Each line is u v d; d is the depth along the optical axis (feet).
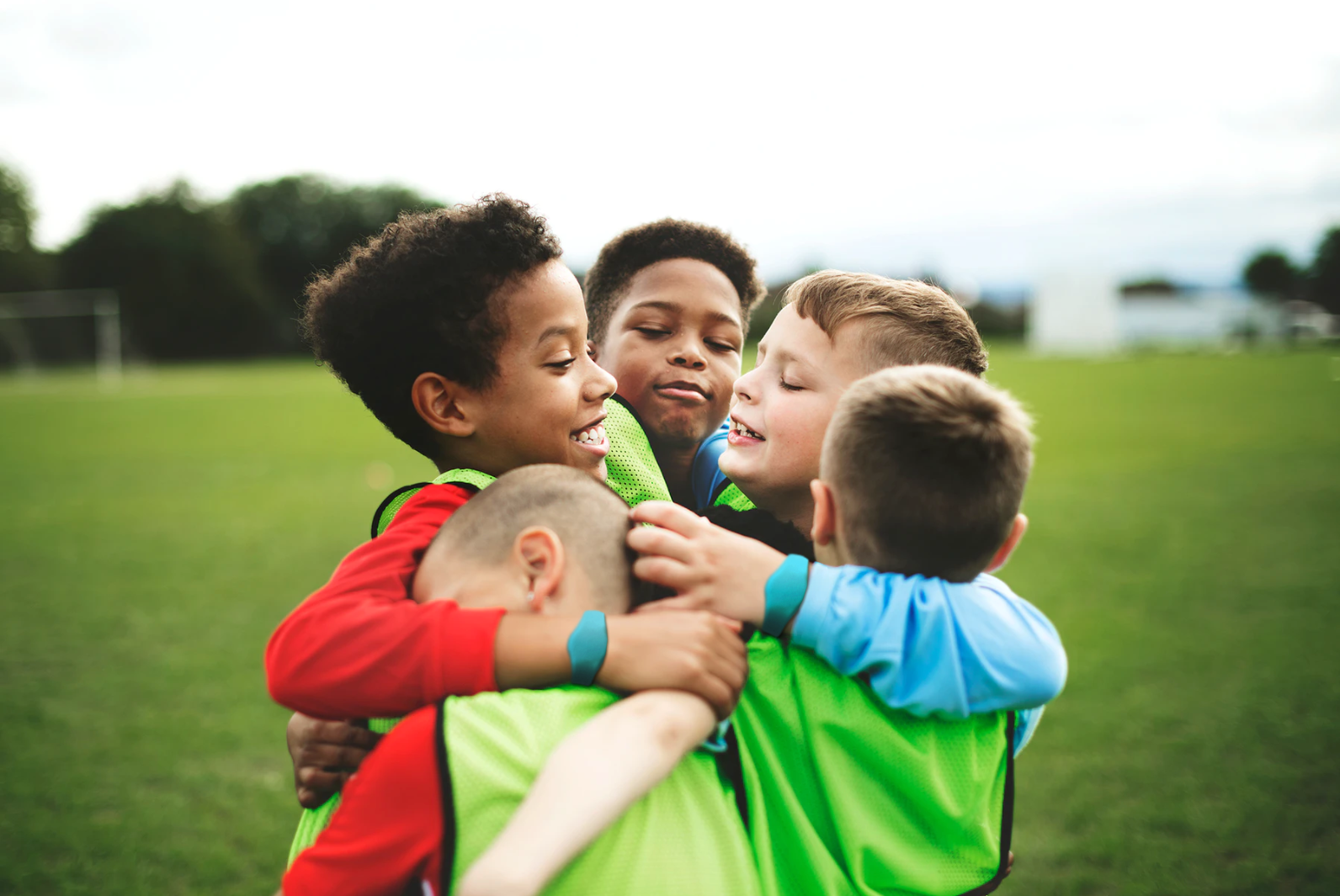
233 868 8.43
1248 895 7.78
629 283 5.10
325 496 27.30
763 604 2.75
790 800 2.74
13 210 147.54
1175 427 41.78
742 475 3.59
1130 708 11.51
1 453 37.76
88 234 149.69
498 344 3.37
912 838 2.78
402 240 3.47
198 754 10.69
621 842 2.46
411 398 3.50
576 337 3.54
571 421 3.53
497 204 3.49
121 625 15.15
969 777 2.83
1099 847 8.53
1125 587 16.71
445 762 2.43
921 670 2.69
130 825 9.14
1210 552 19.26
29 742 10.96
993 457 2.72
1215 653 13.34
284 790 9.88
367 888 2.55
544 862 2.15
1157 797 9.42
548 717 2.49
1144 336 162.40
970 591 2.88
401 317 3.38
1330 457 32.35
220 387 84.23
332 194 182.29
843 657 2.73
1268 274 189.26
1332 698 11.70
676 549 2.80
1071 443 37.11
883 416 2.79
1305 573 17.54
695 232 5.21
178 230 150.61
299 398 69.51
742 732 2.83
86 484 29.71
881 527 2.81
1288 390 60.49
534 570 2.72
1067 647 13.66
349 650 2.64
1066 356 118.42
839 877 2.69
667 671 2.52
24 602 16.40
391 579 2.93
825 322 3.49
